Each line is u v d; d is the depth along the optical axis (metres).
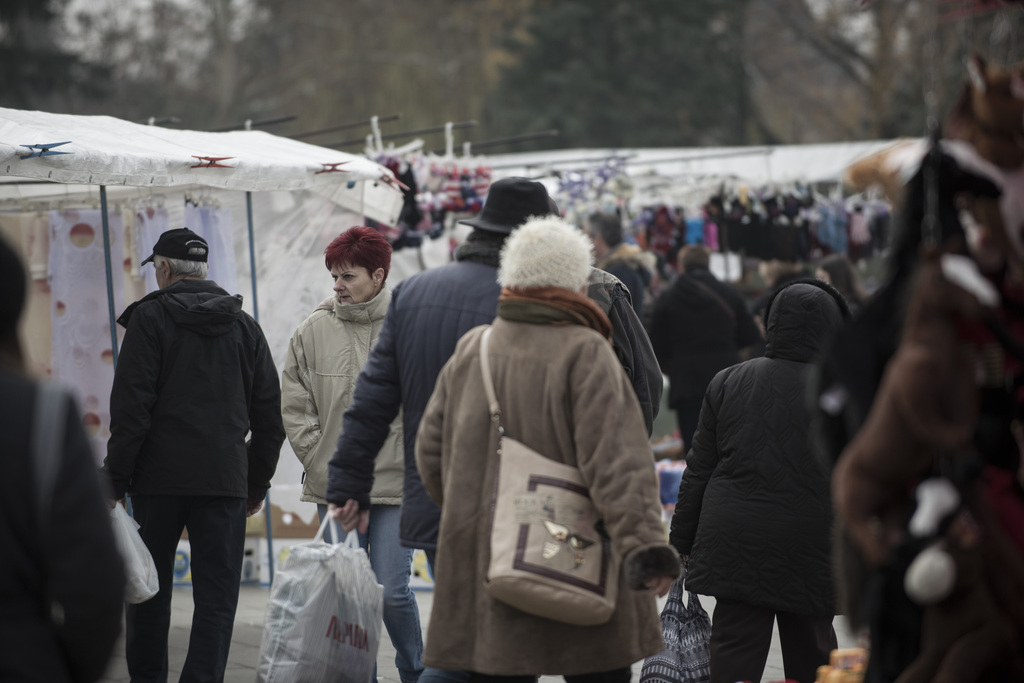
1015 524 6.27
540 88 85.19
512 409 8.35
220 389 12.60
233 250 17.19
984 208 6.45
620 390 8.22
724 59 90.44
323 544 10.42
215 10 89.12
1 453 5.27
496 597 8.12
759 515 10.41
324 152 17.44
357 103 84.25
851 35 83.38
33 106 78.62
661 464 20.92
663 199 29.69
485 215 9.86
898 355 6.12
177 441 12.32
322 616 10.08
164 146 14.66
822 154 39.28
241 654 15.16
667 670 11.20
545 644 8.22
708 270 23.62
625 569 7.91
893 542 6.14
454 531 8.38
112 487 12.04
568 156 38.81
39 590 5.45
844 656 8.98
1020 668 6.23
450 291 9.69
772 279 28.34
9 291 5.63
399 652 12.07
